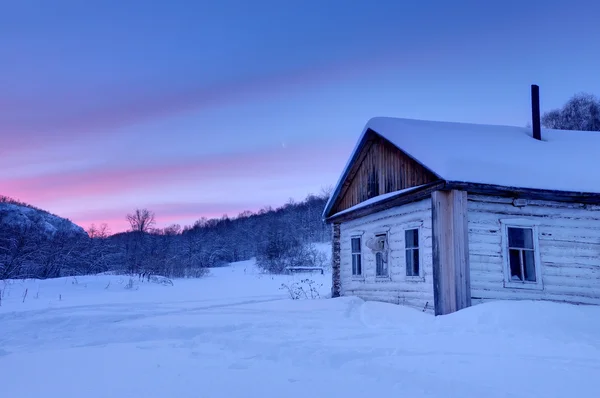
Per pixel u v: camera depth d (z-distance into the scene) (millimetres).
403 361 5613
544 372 5047
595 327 8000
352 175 16141
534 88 14078
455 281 9711
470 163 10297
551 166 11141
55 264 29781
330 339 7332
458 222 9930
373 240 13180
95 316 10656
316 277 32625
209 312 11289
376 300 13531
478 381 4672
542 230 10797
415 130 12016
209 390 4461
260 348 6695
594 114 49500
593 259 10891
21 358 6219
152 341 7645
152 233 58469
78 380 4926
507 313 8555
